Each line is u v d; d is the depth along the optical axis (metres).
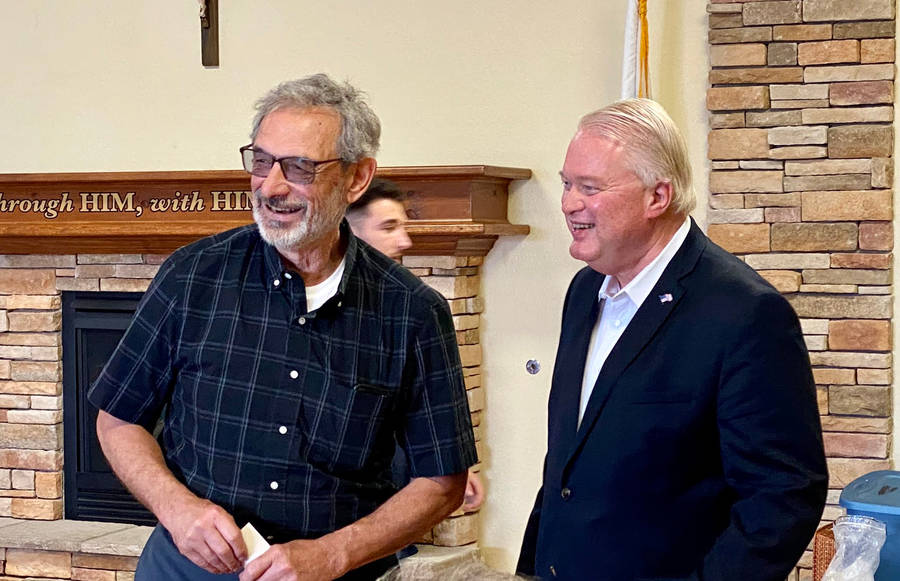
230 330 2.01
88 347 4.08
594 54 3.59
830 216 3.34
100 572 3.86
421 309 2.07
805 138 3.35
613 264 1.88
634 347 1.83
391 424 2.09
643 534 1.81
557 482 1.91
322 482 2.00
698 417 1.77
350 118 1.98
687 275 1.84
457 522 3.68
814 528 1.72
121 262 3.97
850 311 3.35
